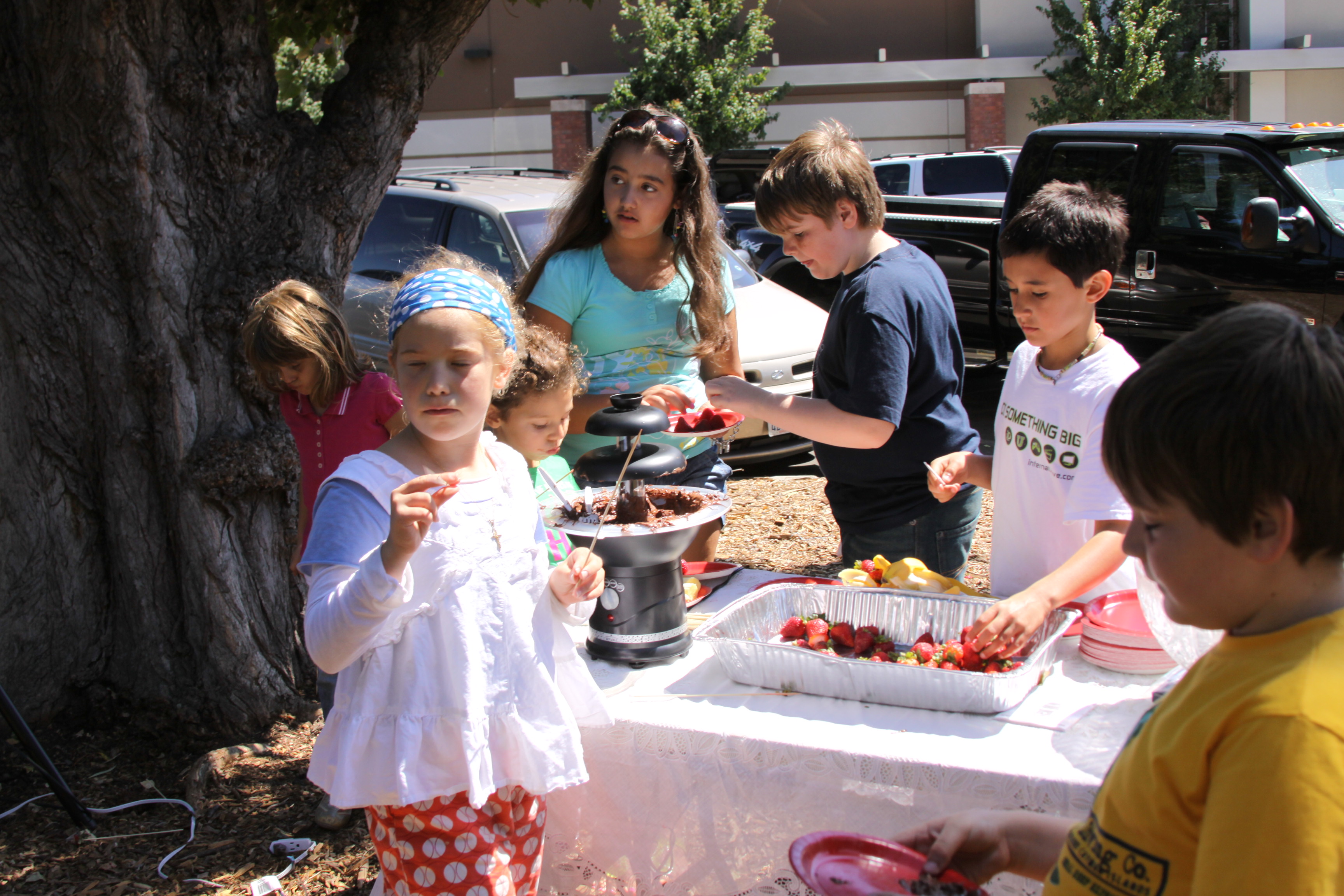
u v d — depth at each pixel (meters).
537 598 1.74
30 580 3.11
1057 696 1.76
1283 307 0.88
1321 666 0.84
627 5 16.84
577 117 18.31
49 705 3.11
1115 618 1.93
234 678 3.08
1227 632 0.94
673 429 2.51
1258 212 5.74
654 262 2.95
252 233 3.10
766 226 2.50
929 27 18.77
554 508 2.14
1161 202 6.42
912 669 1.71
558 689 1.77
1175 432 0.86
